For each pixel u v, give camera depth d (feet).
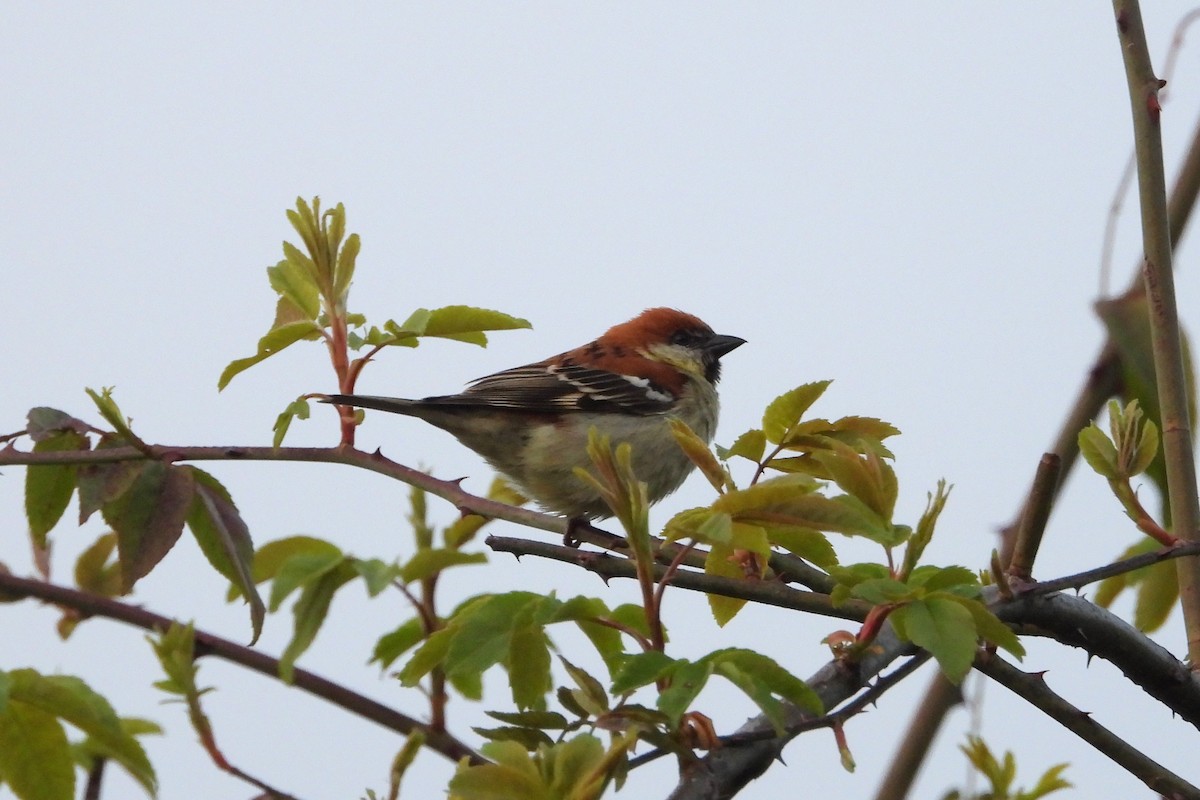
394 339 28.12
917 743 29.04
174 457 27.17
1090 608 23.76
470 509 27.68
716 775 19.58
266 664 25.67
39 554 30.48
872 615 21.42
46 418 27.63
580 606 21.25
